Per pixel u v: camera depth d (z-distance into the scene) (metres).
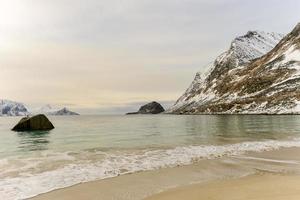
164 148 24.67
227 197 11.02
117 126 65.81
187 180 14.15
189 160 19.16
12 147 28.22
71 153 22.59
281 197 10.63
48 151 24.25
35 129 50.56
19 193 12.20
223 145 25.94
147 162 18.53
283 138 30.73
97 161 18.91
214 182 13.60
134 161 18.88
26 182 13.80
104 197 11.68
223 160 19.06
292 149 23.19
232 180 13.88
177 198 11.24
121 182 13.87
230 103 167.62
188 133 40.22
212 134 37.59
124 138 35.31
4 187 12.99
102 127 62.31
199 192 11.92
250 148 23.94
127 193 12.16
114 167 17.08
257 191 11.63
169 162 18.53
